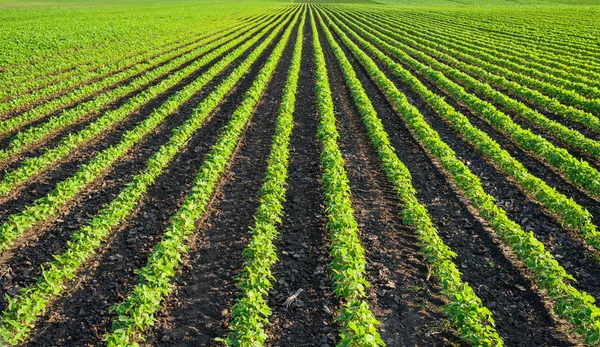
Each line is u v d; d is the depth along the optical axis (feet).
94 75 85.61
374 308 27.43
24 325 25.25
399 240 34.68
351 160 50.06
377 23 206.08
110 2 330.13
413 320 26.63
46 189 42.50
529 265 29.40
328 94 69.46
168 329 25.72
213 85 81.56
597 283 29.99
